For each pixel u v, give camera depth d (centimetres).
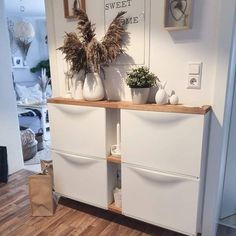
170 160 158
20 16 493
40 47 540
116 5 177
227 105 162
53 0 202
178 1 155
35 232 188
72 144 197
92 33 181
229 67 149
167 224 170
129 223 197
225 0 139
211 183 169
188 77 163
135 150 169
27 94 468
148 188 171
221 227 198
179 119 149
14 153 291
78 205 222
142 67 170
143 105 161
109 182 192
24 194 243
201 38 154
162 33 166
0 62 267
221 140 159
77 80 197
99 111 177
